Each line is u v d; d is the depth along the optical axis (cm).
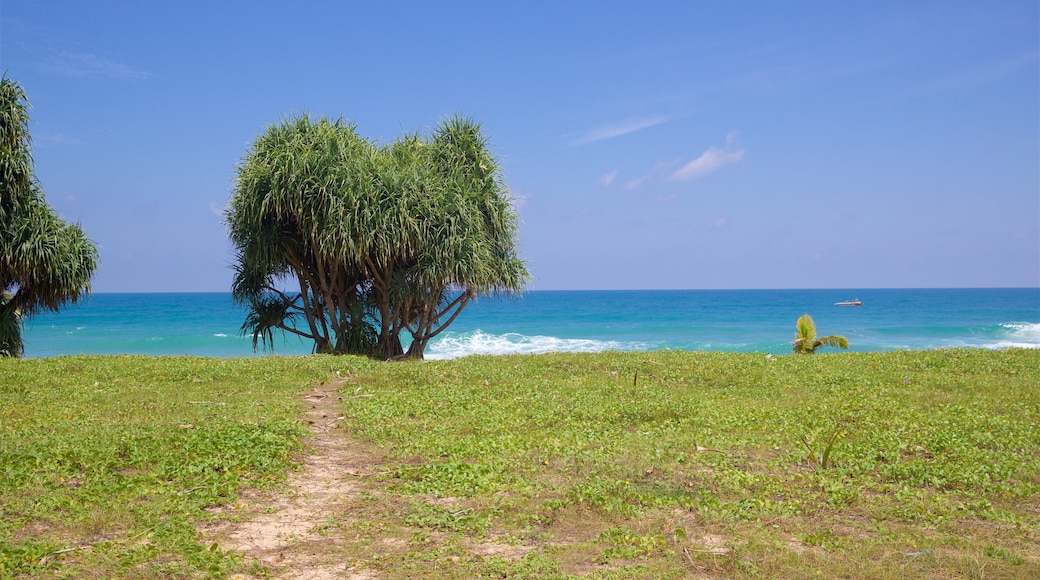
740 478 959
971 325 7169
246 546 736
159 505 834
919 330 6525
